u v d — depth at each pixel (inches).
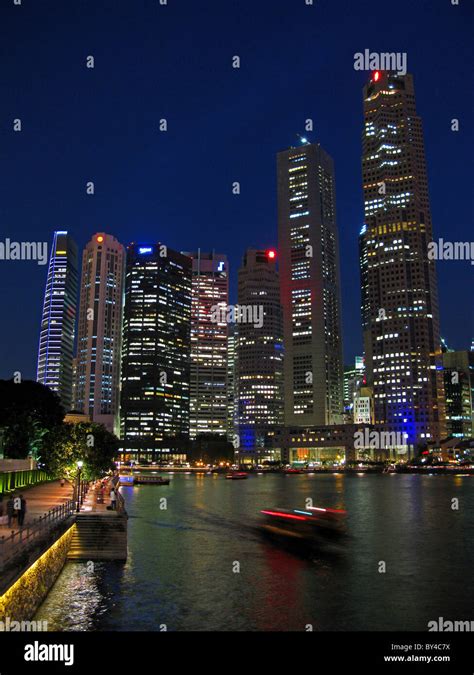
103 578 1825.8
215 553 2377.0
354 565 2140.7
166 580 1849.2
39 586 1446.9
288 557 2293.3
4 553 1169.4
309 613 1533.0
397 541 2731.3
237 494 6127.0
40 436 4808.1
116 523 2124.8
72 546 2074.3
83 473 3193.9
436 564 2164.1
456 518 3693.4
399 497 5487.2
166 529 3169.3
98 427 3417.8
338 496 5664.4
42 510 2230.6
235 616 1496.1
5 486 3166.8
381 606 1601.9
